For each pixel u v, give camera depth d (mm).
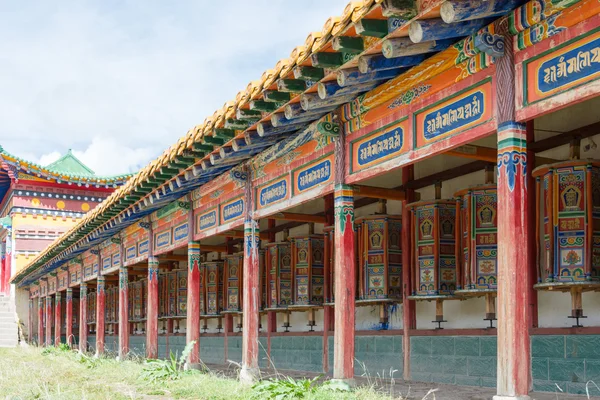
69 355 24234
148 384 13547
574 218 9586
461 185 13281
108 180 45375
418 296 12789
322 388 10352
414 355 13586
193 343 15492
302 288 16609
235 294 20938
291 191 12461
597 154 10602
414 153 9086
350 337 10656
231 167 14516
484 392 11328
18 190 44281
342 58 8641
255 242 13961
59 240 26469
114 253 24500
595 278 9422
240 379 13680
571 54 6805
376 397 9875
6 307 44719
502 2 7109
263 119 10891
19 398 11422
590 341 10023
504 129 7469
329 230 15898
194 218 17188
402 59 8586
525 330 7289
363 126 10305
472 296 12289
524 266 7344
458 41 8031
